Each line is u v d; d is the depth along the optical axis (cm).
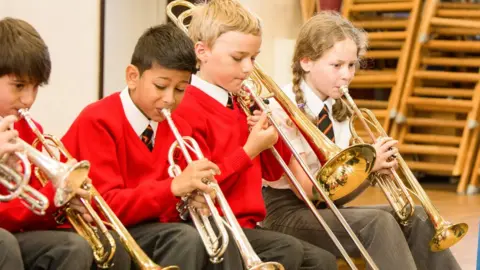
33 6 565
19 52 269
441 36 799
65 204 277
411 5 768
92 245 277
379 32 783
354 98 843
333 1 785
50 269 265
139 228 300
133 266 308
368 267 339
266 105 335
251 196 343
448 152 764
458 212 630
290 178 341
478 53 805
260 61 721
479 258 373
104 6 610
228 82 341
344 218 360
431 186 796
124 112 313
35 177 290
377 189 743
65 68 584
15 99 273
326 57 379
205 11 346
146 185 298
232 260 300
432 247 369
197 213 302
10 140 250
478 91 753
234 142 344
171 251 290
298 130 358
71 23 587
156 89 302
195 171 293
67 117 586
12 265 253
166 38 303
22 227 284
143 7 670
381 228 353
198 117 338
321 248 348
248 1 708
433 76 766
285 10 747
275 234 327
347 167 340
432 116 798
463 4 770
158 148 318
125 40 651
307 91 389
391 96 779
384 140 372
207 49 342
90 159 301
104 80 636
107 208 279
